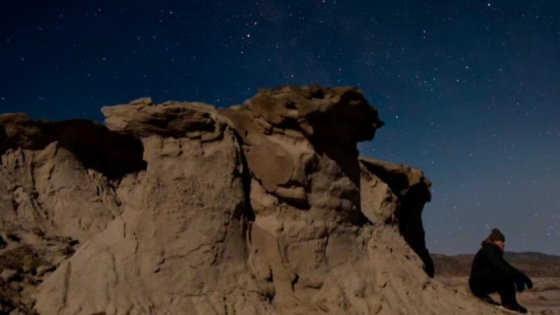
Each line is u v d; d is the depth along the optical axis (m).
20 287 7.21
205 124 8.14
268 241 7.99
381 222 10.20
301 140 8.44
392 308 7.93
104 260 7.13
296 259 8.05
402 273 8.52
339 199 8.59
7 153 9.60
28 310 6.74
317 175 8.46
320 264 8.12
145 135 8.10
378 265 8.55
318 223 8.30
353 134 8.92
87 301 6.77
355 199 8.88
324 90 8.36
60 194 9.46
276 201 8.27
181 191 7.68
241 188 8.12
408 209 12.70
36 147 9.78
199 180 7.83
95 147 10.11
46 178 9.58
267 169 8.34
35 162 9.67
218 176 7.95
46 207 9.30
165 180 7.72
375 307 7.86
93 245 7.37
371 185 10.69
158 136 8.04
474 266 9.37
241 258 7.68
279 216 8.20
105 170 10.18
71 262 7.20
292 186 8.25
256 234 8.01
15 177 9.42
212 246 7.49
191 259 7.33
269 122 8.46
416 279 8.55
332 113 8.47
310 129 8.34
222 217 7.71
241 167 8.27
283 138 8.45
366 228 9.05
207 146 8.10
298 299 7.62
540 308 13.95
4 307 6.63
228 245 7.63
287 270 7.83
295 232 8.14
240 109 8.63
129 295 6.86
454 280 20.72
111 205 9.68
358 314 7.74
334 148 8.75
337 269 8.22
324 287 7.92
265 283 7.60
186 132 8.07
